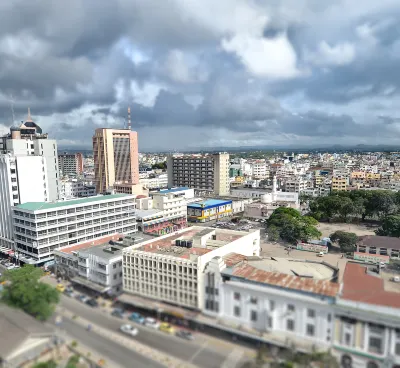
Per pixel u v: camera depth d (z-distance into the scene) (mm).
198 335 80375
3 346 68938
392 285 83938
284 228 164250
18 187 147250
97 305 98188
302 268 91812
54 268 126062
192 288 86250
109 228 156875
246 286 78438
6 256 146625
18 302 85250
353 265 97375
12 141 195250
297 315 72500
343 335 68438
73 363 67250
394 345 64000
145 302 92188
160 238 115125
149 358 71875
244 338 77438
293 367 62781
